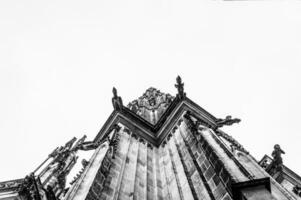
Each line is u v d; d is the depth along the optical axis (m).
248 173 17.58
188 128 32.19
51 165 37.28
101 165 24.30
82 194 20.69
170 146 33.72
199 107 39.41
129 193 23.42
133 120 39.22
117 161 27.98
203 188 21.11
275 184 18.67
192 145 28.53
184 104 38.94
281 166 34.91
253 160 22.75
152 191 25.70
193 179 23.34
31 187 23.28
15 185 23.55
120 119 38.47
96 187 21.70
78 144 41.53
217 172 20.33
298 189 31.25
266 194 13.89
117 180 24.44
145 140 36.69
